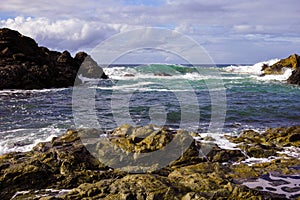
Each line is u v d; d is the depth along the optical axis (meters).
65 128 13.96
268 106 21.20
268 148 10.85
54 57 40.09
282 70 42.84
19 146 10.96
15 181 7.52
